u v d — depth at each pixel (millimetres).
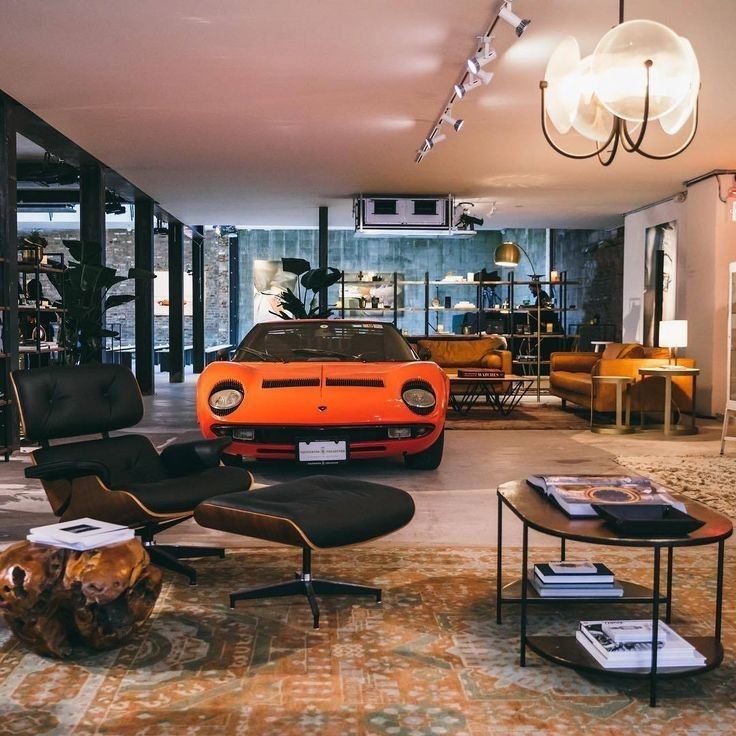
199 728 1736
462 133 7164
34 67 5281
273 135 7246
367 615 2455
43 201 11461
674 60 3404
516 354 12508
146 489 2621
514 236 16578
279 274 16781
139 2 4230
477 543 3291
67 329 6988
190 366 16375
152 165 8617
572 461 5383
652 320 11273
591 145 7590
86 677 2012
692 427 7152
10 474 4926
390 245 16531
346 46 4891
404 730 1729
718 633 2148
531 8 4320
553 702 1871
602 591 2312
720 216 8727
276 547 3238
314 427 4250
